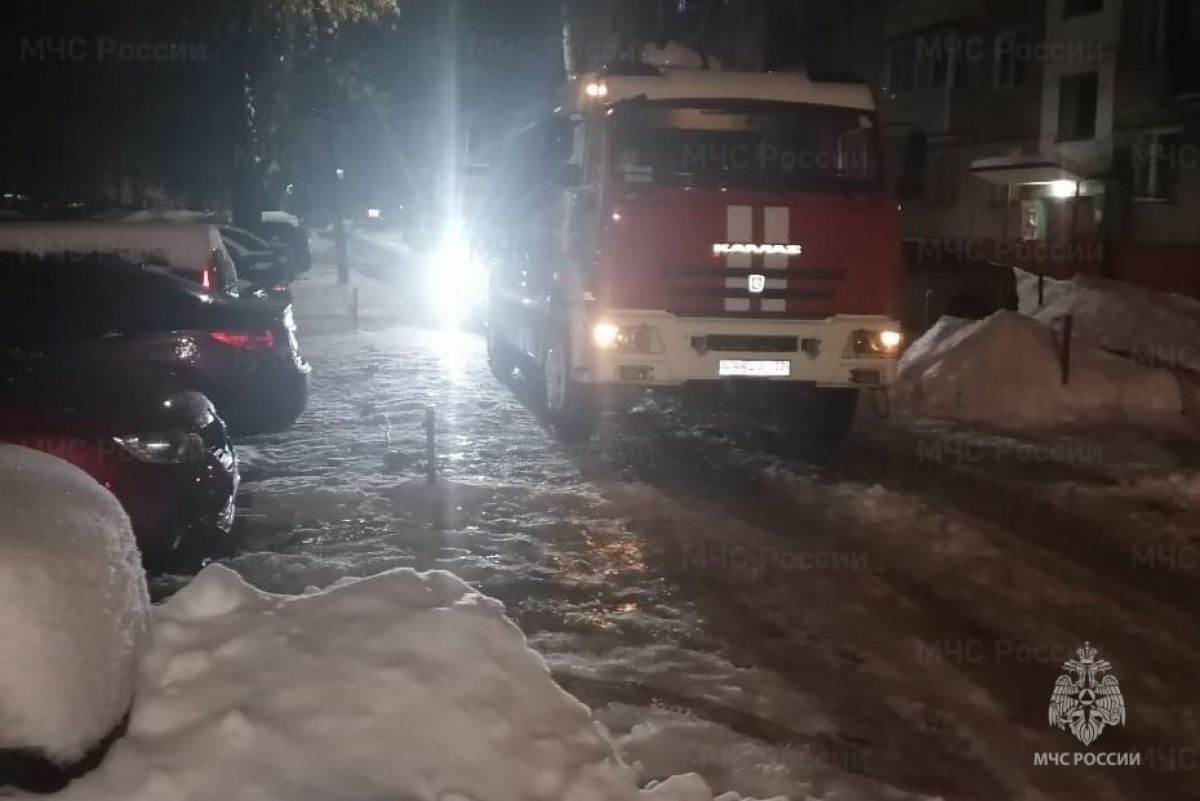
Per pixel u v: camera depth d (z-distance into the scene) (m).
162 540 6.31
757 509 8.98
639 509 8.84
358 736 3.74
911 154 10.64
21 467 4.06
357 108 33.56
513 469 10.02
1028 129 34.62
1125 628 6.67
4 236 11.99
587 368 10.14
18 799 3.21
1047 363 13.51
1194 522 8.90
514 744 3.94
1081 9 32.50
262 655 4.05
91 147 18.75
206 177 23.12
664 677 5.67
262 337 9.43
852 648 6.23
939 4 36.88
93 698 3.36
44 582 3.34
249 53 20.86
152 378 7.71
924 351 14.75
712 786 4.55
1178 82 29.44
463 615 4.45
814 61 41.66
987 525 8.66
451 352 17.81
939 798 4.64
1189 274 23.11
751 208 10.05
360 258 47.56
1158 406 13.34
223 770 3.52
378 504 8.69
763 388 11.07
